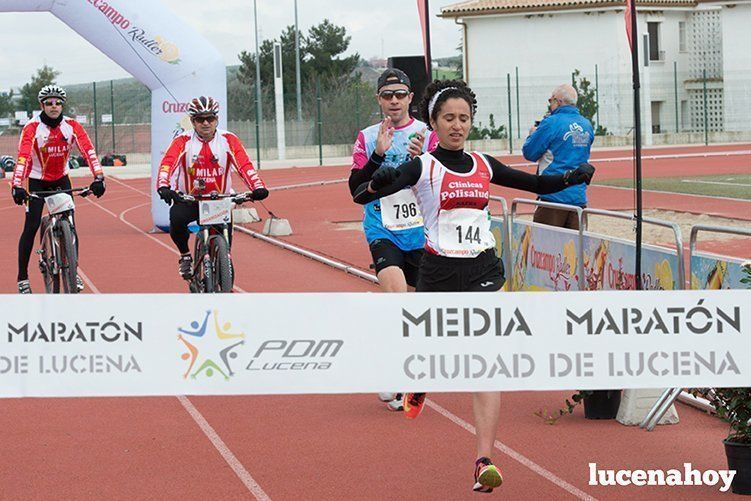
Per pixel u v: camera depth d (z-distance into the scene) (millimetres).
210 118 10883
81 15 21297
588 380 5883
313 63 97438
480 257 6617
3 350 5770
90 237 22594
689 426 8008
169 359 5801
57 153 12883
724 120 66438
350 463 7223
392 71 8492
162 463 7273
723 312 5887
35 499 6547
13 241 22547
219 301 5781
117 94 64188
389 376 5828
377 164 7441
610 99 64000
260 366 5820
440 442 7703
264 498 6531
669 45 67312
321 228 23312
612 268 9922
